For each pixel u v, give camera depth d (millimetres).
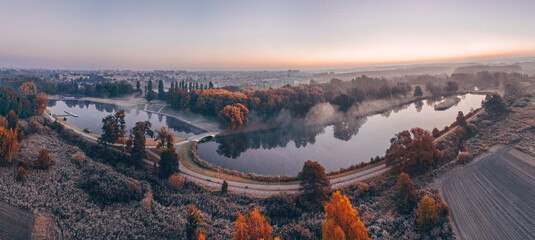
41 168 108312
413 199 98125
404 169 123688
